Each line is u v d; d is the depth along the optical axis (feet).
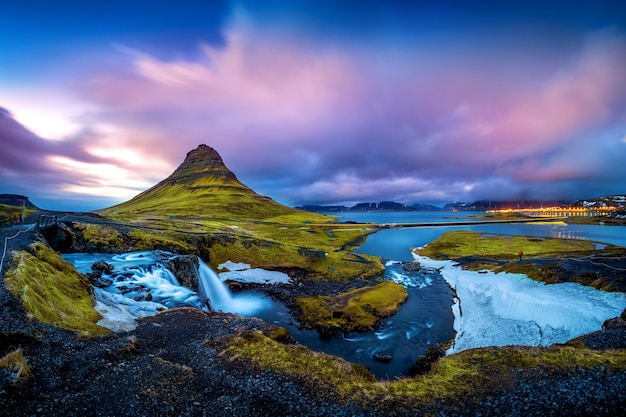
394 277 232.12
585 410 51.55
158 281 146.61
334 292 191.01
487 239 394.93
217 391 54.85
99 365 57.93
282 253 252.62
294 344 79.92
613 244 353.10
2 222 184.85
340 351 117.80
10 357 50.47
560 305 124.36
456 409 52.42
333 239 435.53
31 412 43.62
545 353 69.72
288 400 53.47
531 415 50.75
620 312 109.50
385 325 142.00
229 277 212.23
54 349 59.52
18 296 69.36
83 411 45.55
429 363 105.09
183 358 65.92
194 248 224.12
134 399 49.78
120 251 190.60
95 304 92.27
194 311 97.09
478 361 69.00
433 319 149.28
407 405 53.36
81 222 224.53
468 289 185.88
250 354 67.87
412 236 516.32
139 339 73.15
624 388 56.03
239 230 387.55
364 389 57.72
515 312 134.82
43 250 107.04
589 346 79.20
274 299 179.83
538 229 602.03
